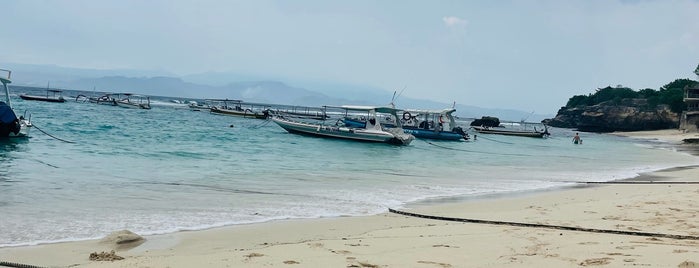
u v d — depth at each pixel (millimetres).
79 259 8289
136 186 16297
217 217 12195
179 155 27219
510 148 51969
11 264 7801
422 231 10633
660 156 46188
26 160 22156
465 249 8766
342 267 7504
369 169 24969
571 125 148375
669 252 8273
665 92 137000
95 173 18906
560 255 8219
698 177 25859
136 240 9664
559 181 22969
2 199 13109
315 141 44531
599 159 40094
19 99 99438
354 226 11547
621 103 134875
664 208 13664
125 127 48656
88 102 109062
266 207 13719
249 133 50594
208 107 115938
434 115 63062
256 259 7930
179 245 9453
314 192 16672
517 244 9195
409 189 18328
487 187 19812
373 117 47406
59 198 13656
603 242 9336
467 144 55094
